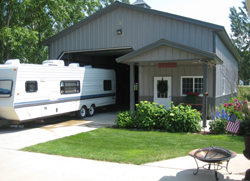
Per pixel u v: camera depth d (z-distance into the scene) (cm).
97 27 1470
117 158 586
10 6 1661
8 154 652
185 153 626
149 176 476
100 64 1962
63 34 1556
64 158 607
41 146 724
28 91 989
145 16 1353
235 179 450
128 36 1394
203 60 1026
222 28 1191
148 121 965
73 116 1393
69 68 1222
